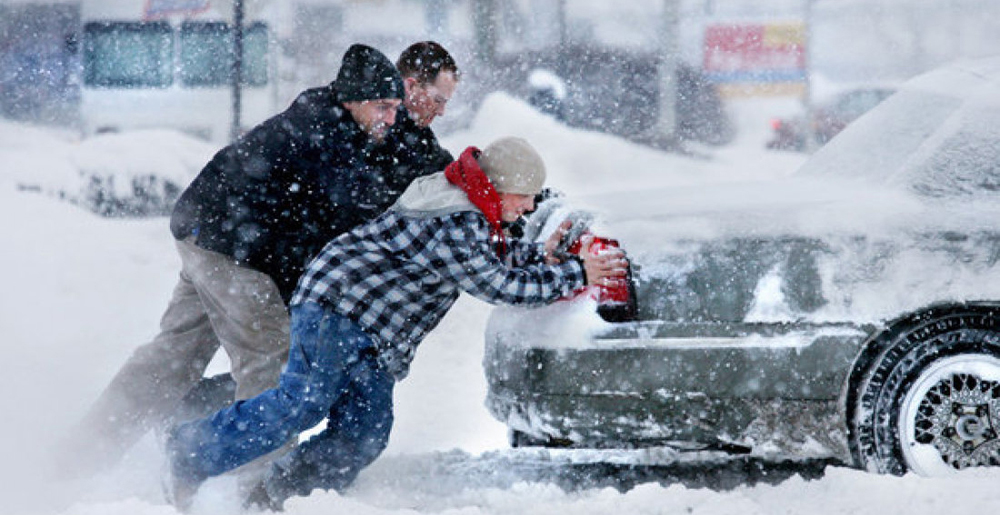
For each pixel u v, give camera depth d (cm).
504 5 8638
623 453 1873
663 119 7756
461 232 1475
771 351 1513
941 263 1519
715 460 1809
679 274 1539
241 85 7638
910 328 1519
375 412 1549
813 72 8906
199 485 1545
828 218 1537
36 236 3619
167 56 7656
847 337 1509
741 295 1527
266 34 7694
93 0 7688
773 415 1523
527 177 1488
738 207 1579
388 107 1642
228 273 1655
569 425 1557
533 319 1579
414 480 1741
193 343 1767
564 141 5891
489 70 8144
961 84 1736
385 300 1510
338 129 1638
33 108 7600
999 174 1573
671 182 5862
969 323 1516
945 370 1522
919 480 1430
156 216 4488
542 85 8006
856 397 1527
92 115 7644
